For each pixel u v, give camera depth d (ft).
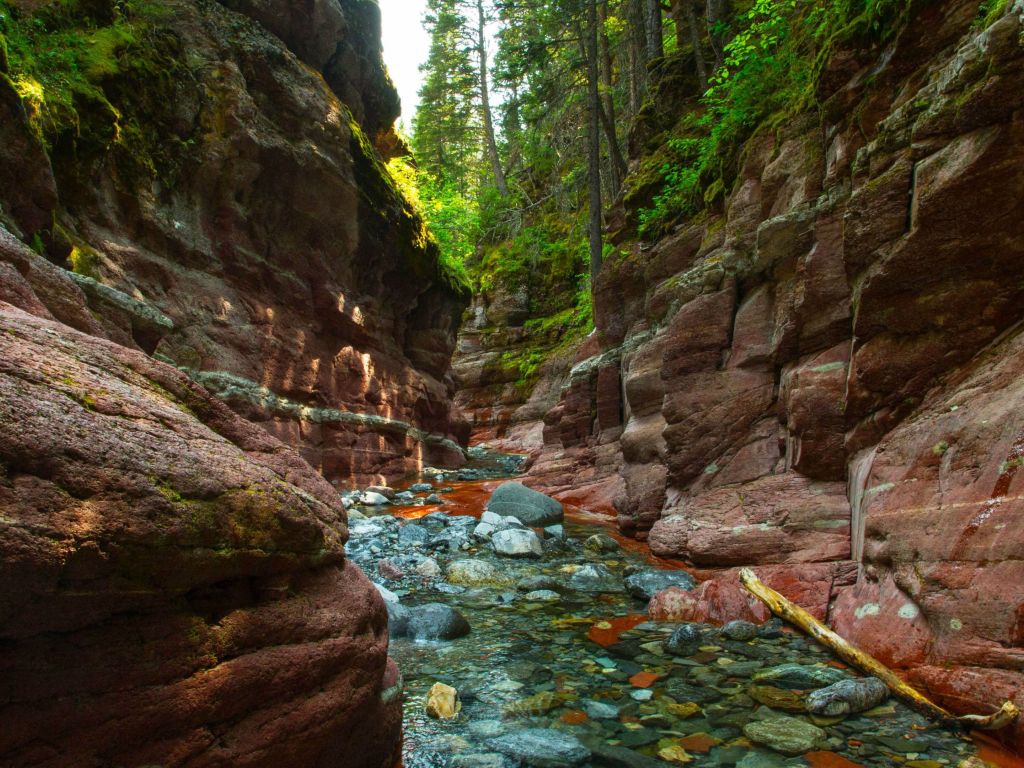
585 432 43.68
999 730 10.27
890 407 17.02
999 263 14.61
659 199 37.11
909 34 18.04
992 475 12.50
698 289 27.63
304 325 38.78
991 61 13.61
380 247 45.34
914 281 15.81
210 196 32.91
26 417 6.00
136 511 6.39
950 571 12.37
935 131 15.34
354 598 9.30
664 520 24.73
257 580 8.02
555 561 23.90
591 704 11.87
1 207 19.57
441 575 21.83
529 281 99.96
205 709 6.82
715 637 15.43
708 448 24.94
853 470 18.40
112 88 27.63
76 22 28.02
